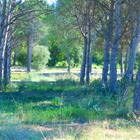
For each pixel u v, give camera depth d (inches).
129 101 568.7
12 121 415.8
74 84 1083.3
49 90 913.5
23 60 2659.9
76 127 401.4
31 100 702.5
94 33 1207.6
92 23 948.6
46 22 1162.0
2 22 853.8
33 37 1481.3
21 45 1592.0
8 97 746.2
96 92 777.6
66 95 788.6
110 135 359.6
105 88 787.4
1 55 932.0
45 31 1475.1
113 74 776.3
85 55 1096.8
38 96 767.7
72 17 1075.9
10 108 567.8
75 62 2913.4
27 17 1041.5
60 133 341.4
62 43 1720.0
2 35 865.5
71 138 331.9
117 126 408.8
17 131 359.3
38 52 2351.1
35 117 474.0
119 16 783.7
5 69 1114.1
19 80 1423.5
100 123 431.5
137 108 508.4
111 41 822.5
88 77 1051.9
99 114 505.7
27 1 873.5
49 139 330.3
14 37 1232.2
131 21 837.2
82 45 1457.9
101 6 857.5
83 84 1075.9
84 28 1066.7
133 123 433.1
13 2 880.3
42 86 994.7
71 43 1386.6
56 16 1068.5
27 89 917.2
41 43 2295.8
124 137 350.9
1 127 365.1
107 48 882.8
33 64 2347.4
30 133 358.6
